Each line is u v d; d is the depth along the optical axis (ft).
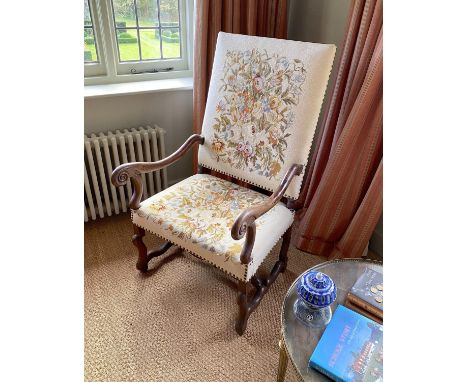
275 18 5.81
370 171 4.88
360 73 4.51
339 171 4.93
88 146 5.26
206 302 4.72
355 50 4.58
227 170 4.78
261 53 4.26
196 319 4.47
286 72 4.09
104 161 5.82
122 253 5.56
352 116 4.53
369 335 2.69
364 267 3.48
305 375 2.51
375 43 4.30
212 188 4.70
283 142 4.22
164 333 4.27
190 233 3.92
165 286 4.96
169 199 4.44
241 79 4.44
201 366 3.91
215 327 4.37
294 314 3.00
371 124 4.51
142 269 5.09
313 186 5.87
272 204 3.68
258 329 4.37
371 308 2.95
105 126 5.93
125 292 4.83
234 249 3.71
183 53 6.51
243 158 4.58
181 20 6.24
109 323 4.37
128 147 5.88
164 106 6.25
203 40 5.40
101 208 5.92
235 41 4.46
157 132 5.94
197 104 5.90
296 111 4.08
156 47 6.30
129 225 6.21
